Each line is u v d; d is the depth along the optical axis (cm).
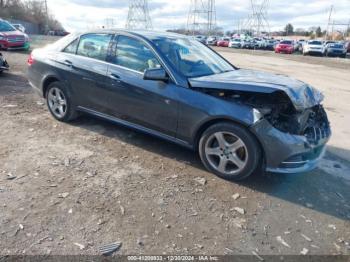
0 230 274
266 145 350
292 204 350
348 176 426
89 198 331
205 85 381
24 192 333
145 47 432
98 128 528
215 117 372
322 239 297
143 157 435
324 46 3609
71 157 420
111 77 453
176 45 457
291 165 357
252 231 301
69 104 523
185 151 461
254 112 352
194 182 379
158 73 395
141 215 311
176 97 396
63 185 352
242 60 2283
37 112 596
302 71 1772
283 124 361
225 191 365
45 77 538
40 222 289
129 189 354
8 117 557
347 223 324
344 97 1012
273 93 368
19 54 1440
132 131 521
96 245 267
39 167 387
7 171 372
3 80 838
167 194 350
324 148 411
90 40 495
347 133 616
